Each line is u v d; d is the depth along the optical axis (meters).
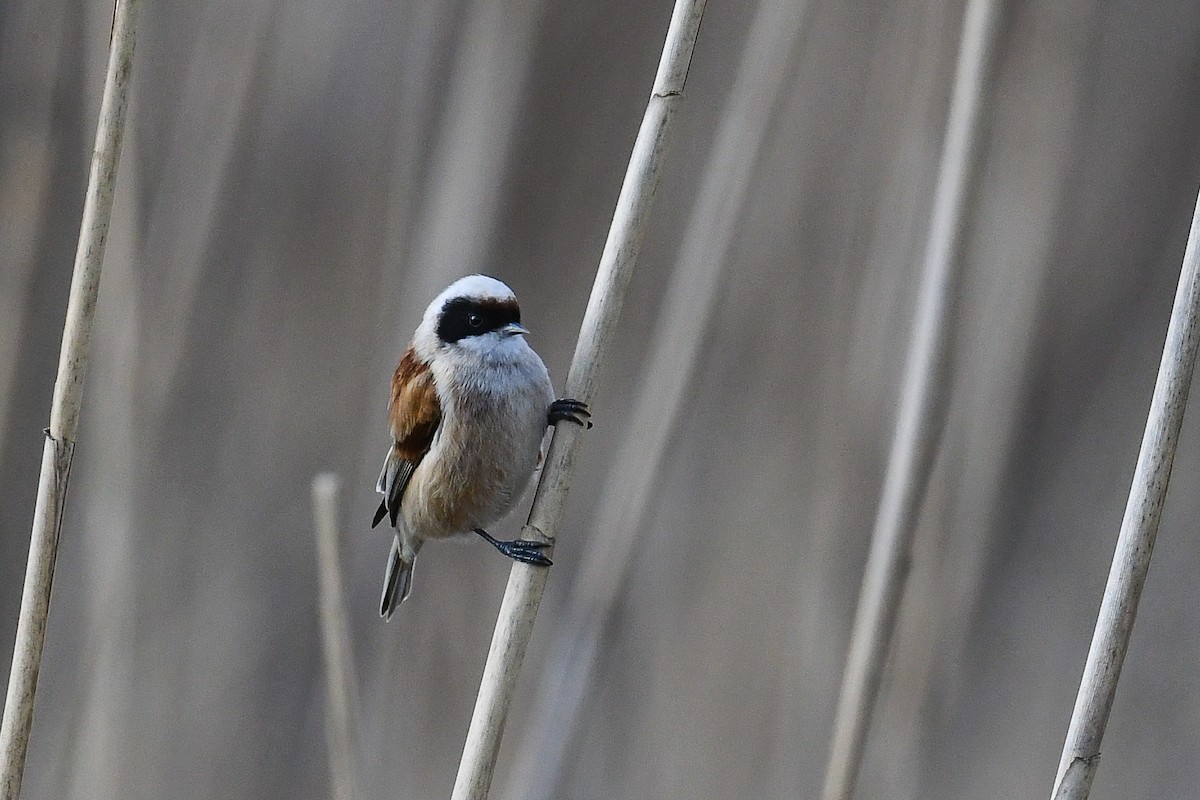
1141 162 12.59
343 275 11.55
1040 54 10.60
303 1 11.58
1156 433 5.46
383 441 10.74
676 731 10.84
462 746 10.95
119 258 8.89
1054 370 12.08
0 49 9.36
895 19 10.83
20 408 10.23
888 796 9.14
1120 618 5.46
